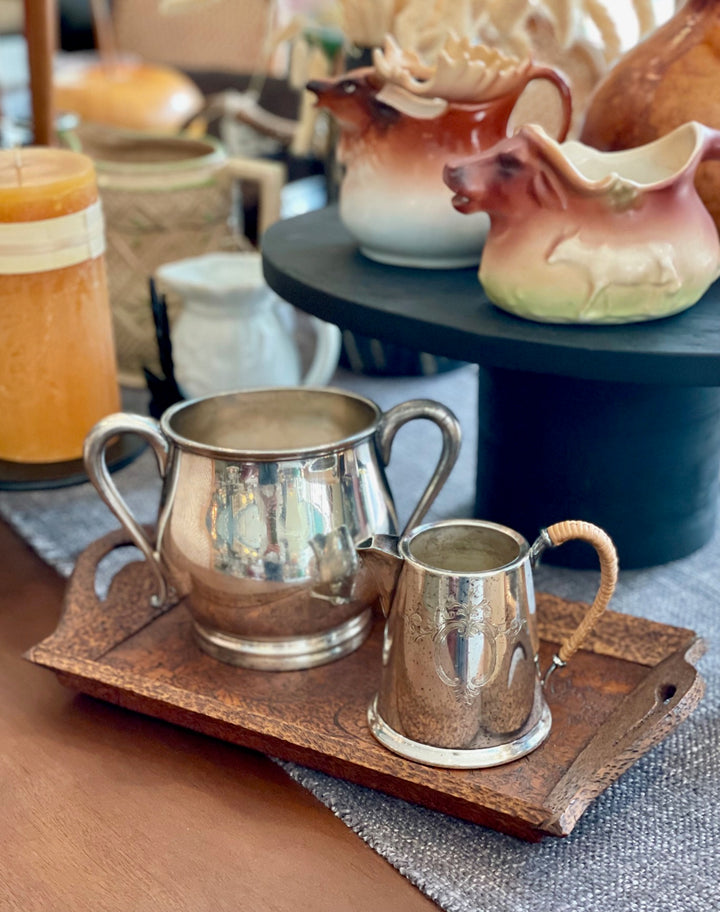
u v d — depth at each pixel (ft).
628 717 1.45
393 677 1.42
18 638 1.81
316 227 2.15
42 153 2.15
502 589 1.35
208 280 2.32
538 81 2.12
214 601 1.58
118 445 2.29
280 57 5.35
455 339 1.55
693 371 1.44
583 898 1.27
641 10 2.10
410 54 1.88
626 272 1.50
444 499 2.25
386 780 1.39
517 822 1.30
